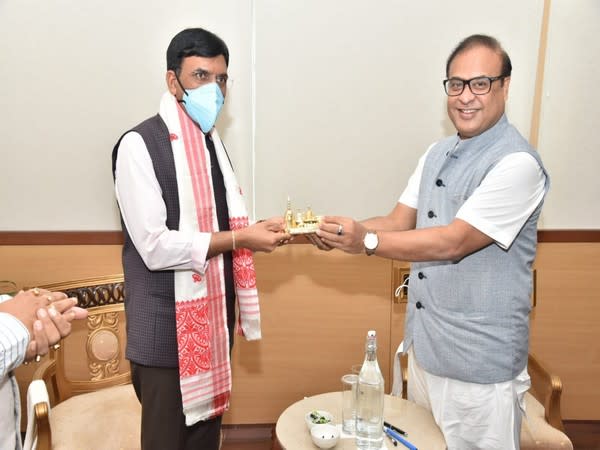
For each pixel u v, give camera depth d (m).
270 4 2.35
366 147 2.50
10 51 2.33
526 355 1.71
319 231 1.64
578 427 2.76
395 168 2.52
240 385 2.65
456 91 1.60
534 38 2.43
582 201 2.62
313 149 2.49
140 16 2.33
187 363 1.61
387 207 2.56
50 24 2.32
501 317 1.62
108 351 2.21
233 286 1.82
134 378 1.68
